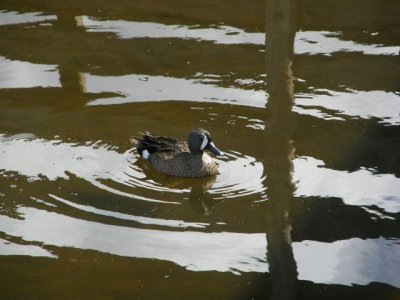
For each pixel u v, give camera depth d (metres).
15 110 14.83
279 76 15.91
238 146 13.55
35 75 16.23
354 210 11.70
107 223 11.44
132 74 16.22
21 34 18.17
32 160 13.10
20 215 11.62
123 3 19.89
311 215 11.62
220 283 10.21
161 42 17.67
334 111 14.60
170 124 14.31
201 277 10.34
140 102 15.12
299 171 12.73
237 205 11.93
